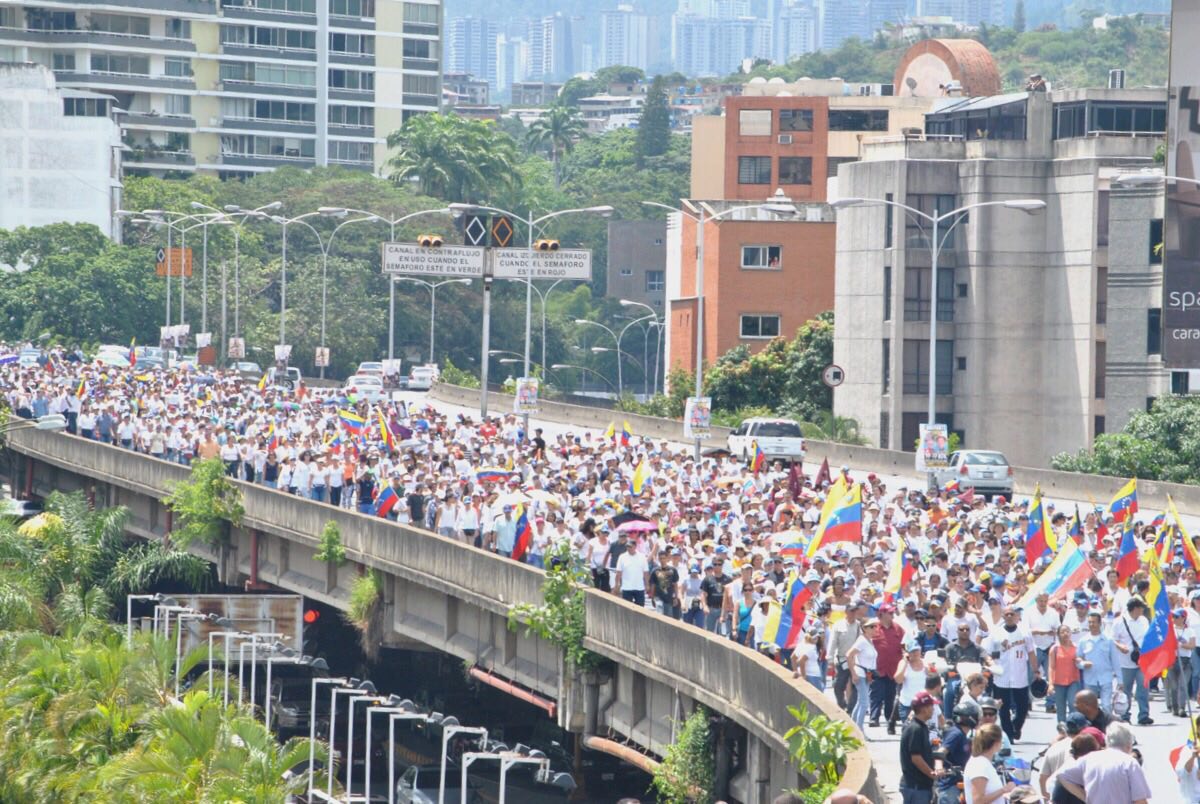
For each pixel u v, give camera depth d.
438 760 140.50
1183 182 158.12
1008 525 130.38
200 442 189.62
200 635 153.38
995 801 59.81
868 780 65.81
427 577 144.75
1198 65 156.75
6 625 166.12
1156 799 78.00
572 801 138.38
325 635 185.75
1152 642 84.62
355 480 170.25
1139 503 193.75
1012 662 87.56
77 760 118.81
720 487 152.38
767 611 97.75
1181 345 159.88
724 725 101.44
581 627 120.88
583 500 137.38
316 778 113.44
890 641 87.38
